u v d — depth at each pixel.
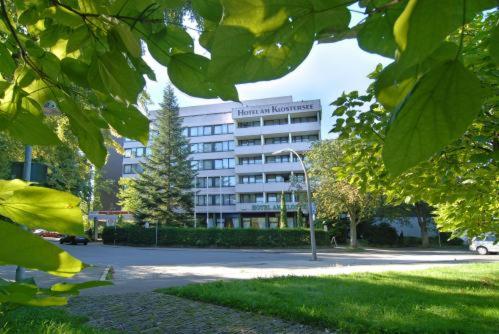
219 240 36.44
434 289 10.05
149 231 37.75
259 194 53.75
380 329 6.33
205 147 57.88
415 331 6.13
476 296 9.04
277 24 0.55
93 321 7.29
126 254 28.34
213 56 0.56
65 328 5.91
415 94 0.55
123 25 0.89
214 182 56.66
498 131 4.44
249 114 55.16
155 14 0.98
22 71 1.18
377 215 40.69
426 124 0.55
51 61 1.19
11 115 1.14
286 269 17.72
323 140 33.97
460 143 4.98
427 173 6.14
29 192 0.60
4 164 10.31
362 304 8.06
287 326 7.00
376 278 12.20
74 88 1.20
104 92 1.03
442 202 6.88
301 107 54.03
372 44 0.68
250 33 0.55
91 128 1.17
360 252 33.38
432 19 0.46
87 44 1.00
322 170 33.56
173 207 42.62
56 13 1.00
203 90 0.99
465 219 8.78
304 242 36.62
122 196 50.81
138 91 0.94
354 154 6.61
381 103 0.62
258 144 55.34
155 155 42.84
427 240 41.91
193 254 28.92
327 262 22.14
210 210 55.72
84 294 10.02
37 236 0.46
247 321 7.36
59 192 0.61
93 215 44.12
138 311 8.19
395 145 0.56
